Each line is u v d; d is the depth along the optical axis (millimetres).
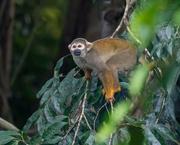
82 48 10570
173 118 9125
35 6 28125
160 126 8430
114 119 8602
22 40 28516
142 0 9586
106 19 16109
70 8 24062
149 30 7137
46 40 29016
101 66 10469
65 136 8539
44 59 28438
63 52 23391
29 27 28297
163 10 7832
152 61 9969
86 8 23609
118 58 10953
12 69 27734
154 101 9750
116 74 10695
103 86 10242
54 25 29578
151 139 8289
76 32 23797
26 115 26109
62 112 9758
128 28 9438
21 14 28094
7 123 12906
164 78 8297
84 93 9500
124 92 10211
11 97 26641
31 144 8914
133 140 9109
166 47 8914
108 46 10953
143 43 9047
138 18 5938
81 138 8344
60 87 9453
